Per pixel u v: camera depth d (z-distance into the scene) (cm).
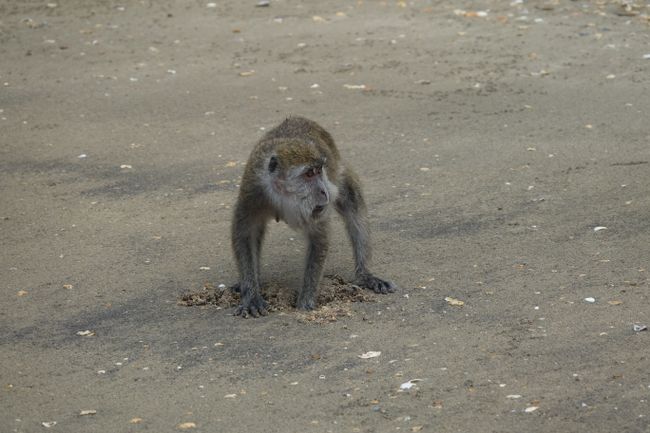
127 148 1661
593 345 941
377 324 1025
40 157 1628
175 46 2275
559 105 1803
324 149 1125
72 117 1834
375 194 1415
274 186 1071
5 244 1282
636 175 1436
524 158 1538
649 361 902
